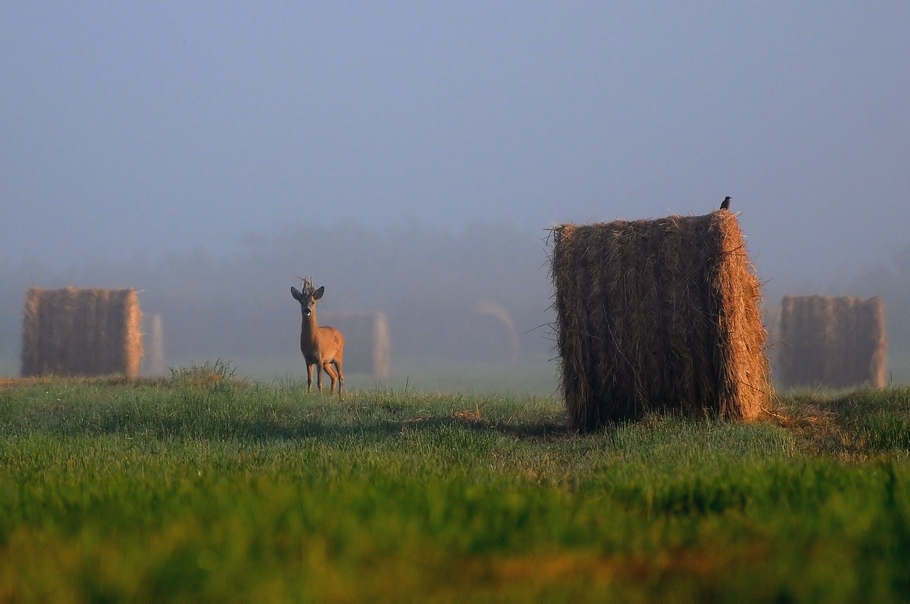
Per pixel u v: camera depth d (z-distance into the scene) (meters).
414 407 48.62
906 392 49.94
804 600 11.70
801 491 17.73
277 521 14.91
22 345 86.50
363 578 12.17
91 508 17.11
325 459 27.64
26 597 11.70
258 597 11.30
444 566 12.91
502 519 15.41
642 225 42.00
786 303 90.25
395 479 20.30
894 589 12.16
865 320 89.19
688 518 16.55
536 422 45.69
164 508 16.44
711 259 40.56
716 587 12.34
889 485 17.78
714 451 29.73
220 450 33.34
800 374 89.19
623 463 25.64
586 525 15.03
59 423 43.34
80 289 87.50
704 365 40.88
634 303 41.56
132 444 35.56
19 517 16.44
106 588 11.78
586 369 42.41
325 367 67.19
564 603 11.44
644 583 12.56
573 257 42.56
